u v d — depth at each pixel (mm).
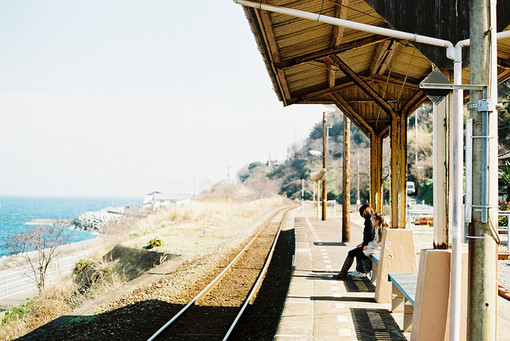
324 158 33531
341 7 7176
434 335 5293
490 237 4258
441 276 5316
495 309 4266
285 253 19703
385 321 7359
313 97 13266
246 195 94625
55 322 10531
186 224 35625
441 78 4668
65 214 147375
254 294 11930
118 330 9148
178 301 11258
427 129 65625
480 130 4281
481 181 4262
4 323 13266
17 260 25156
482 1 4328
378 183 13547
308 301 8688
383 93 12148
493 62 4305
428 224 26016
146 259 21328
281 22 7469
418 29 5953
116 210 84688
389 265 8547
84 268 22391
